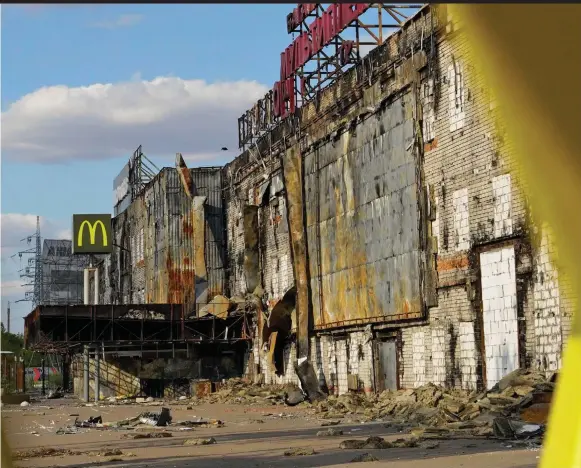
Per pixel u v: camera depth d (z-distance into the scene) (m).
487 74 4.54
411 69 28.25
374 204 31.20
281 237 42.81
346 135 33.72
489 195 24.05
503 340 23.45
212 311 48.88
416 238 27.97
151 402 42.97
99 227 71.75
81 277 113.31
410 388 28.88
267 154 44.25
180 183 54.16
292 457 14.82
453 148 25.97
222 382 47.34
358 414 27.75
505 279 23.33
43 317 47.00
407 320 28.94
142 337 48.03
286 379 42.16
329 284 35.62
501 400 20.53
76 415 33.22
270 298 44.62
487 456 13.30
